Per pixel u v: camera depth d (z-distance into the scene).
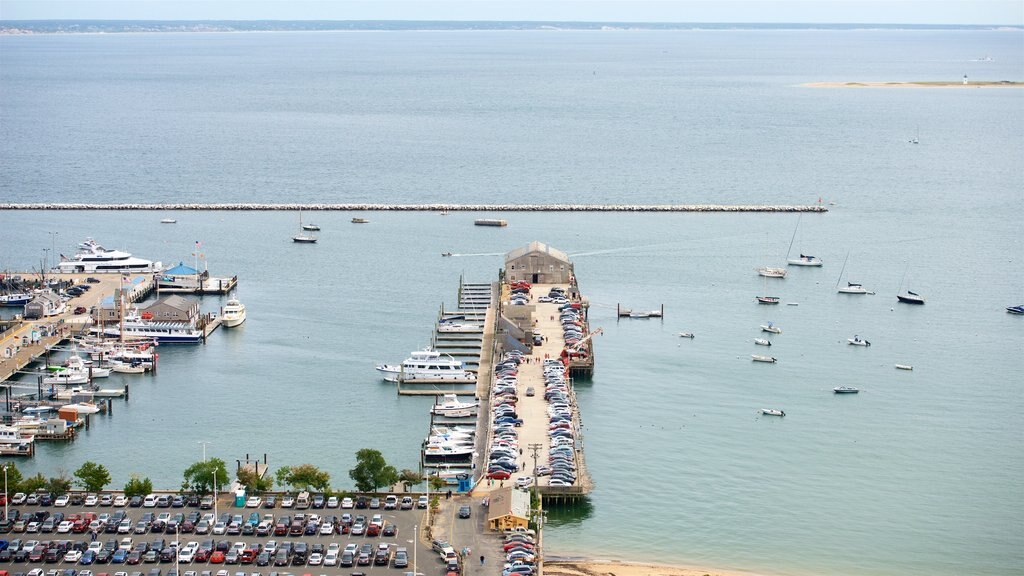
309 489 185.00
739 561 175.50
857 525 187.62
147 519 169.75
